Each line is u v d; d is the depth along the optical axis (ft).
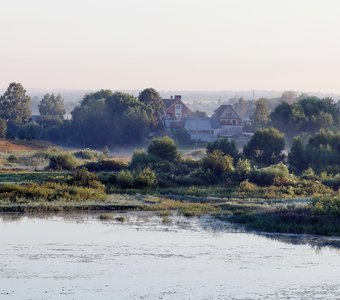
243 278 305.53
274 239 383.24
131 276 306.35
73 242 367.66
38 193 489.26
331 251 356.38
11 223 415.23
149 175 561.43
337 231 400.06
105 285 292.81
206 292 285.84
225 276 308.40
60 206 468.75
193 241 376.07
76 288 287.89
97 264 324.60
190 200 515.91
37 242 366.02
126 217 444.96
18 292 281.13
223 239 382.22
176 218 444.14
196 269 319.06
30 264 322.14
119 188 547.08
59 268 316.40
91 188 524.11
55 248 353.51
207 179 584.40
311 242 376.89
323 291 288.71
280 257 342.85
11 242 364.58
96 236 383.65
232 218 438.40
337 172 655.35
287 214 428.56
